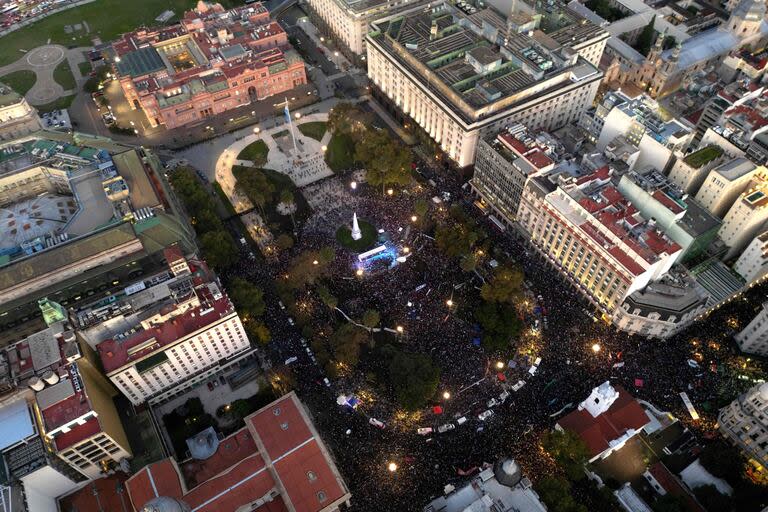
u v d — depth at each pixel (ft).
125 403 651.25
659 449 615.16
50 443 537.24
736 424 592.19
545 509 537.24
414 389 625.00
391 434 626.64
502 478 551.18
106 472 604.90
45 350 576.20
